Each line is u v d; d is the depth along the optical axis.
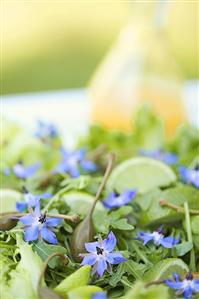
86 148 0.60
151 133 0.61
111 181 0.49
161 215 0.45
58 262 0.39
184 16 1.61
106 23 1.67
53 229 0.41
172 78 0.73
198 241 0.44
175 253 0.42
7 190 0.46
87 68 1.50
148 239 0.42
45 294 0.36
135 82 0.71
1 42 1.59
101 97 0.73
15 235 0.40
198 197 0.46
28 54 1.55
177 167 0.54
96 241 0.41
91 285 0.39
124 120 0.71
